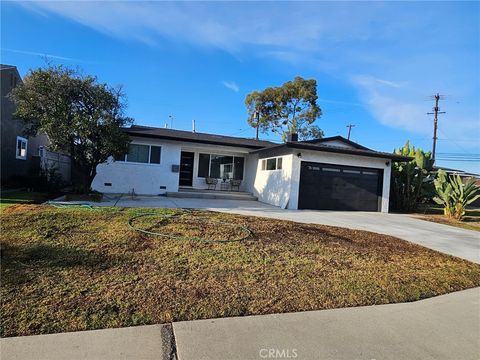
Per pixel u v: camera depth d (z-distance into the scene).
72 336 3.36
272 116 37.12
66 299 4.05
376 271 6.05
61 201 11.19
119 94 12.54
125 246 6.10
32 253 5.41
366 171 16.72
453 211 16.16
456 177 16.38
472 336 3.93
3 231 6.46
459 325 4.21
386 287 5.34
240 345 3.39
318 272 5.70
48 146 12.62
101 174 16.12
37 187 14.70
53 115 11.44
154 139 16.88
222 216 9.74
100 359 3.01
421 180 17.97
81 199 11.89
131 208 9.84
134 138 16.55
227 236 7.34
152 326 3.67
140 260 5.52
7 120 16.86
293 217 11.73
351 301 4.72
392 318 4.29
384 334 3.83
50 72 11.55
